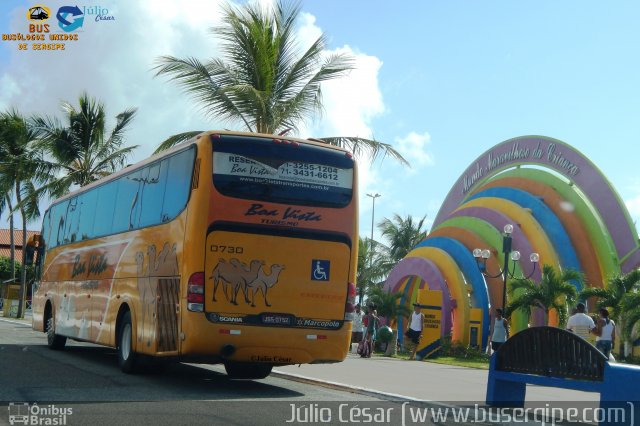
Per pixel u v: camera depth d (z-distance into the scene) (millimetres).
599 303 28547
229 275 12297
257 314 12391
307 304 12734
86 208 19188
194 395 11703
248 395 12055
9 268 72438
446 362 24953
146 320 13828
